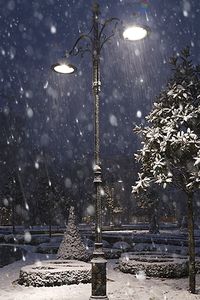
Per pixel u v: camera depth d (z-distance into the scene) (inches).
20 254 946.1
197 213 1923.0
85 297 406.3
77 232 678.5
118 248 958.4
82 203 2603.3
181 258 631.8
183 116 429.4
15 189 1881.2
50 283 470.0
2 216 2320.4
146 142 457.1
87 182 2682.1
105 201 2303.2
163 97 468.4
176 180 440.5
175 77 473.4
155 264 536.1
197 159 396.8
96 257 349.4
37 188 1956.2
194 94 464.8
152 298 399.2
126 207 2778.1
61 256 661.9
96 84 375.6
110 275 550.3
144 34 363.6
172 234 1526.8
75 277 482.3
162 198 2026.3
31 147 2340.1
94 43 381.7
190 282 428.1
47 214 1900.8
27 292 435.2
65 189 2193.7
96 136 368.8
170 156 427.8
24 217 2160.4
